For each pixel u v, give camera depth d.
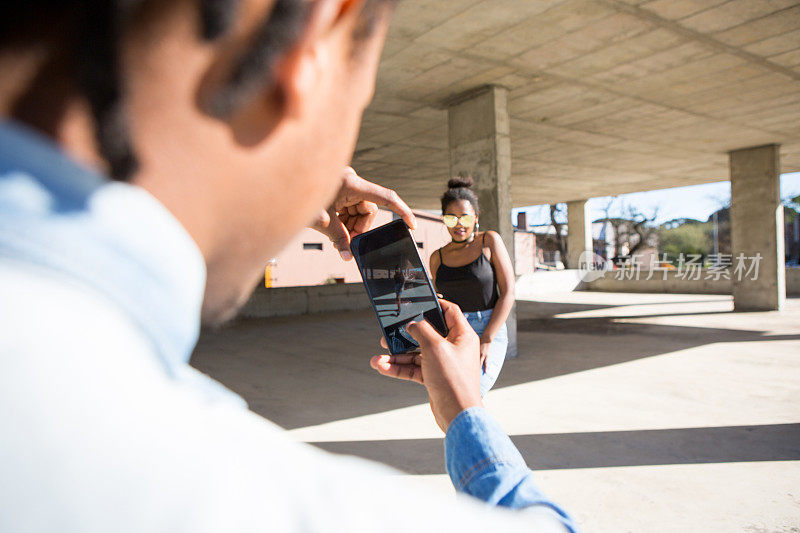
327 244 28.34
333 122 0.27
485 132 7.75
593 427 4.16
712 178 17.23
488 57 6.68
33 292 0.17
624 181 17.56
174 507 0.17
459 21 5.71
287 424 4.47
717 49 6.61
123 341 0.19
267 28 0.21
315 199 0.28
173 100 0.21
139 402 0.18
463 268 3.01
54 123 0.20
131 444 0.17
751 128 10.70
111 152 0.20
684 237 43.06
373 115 9.02
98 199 0.19
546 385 5.62
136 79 0.20
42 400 0.16
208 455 0.18
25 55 0.19
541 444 3.81
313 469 0.21
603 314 12.92
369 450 3.77
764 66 7.23
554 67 7.06
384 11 0.28
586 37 6.18
